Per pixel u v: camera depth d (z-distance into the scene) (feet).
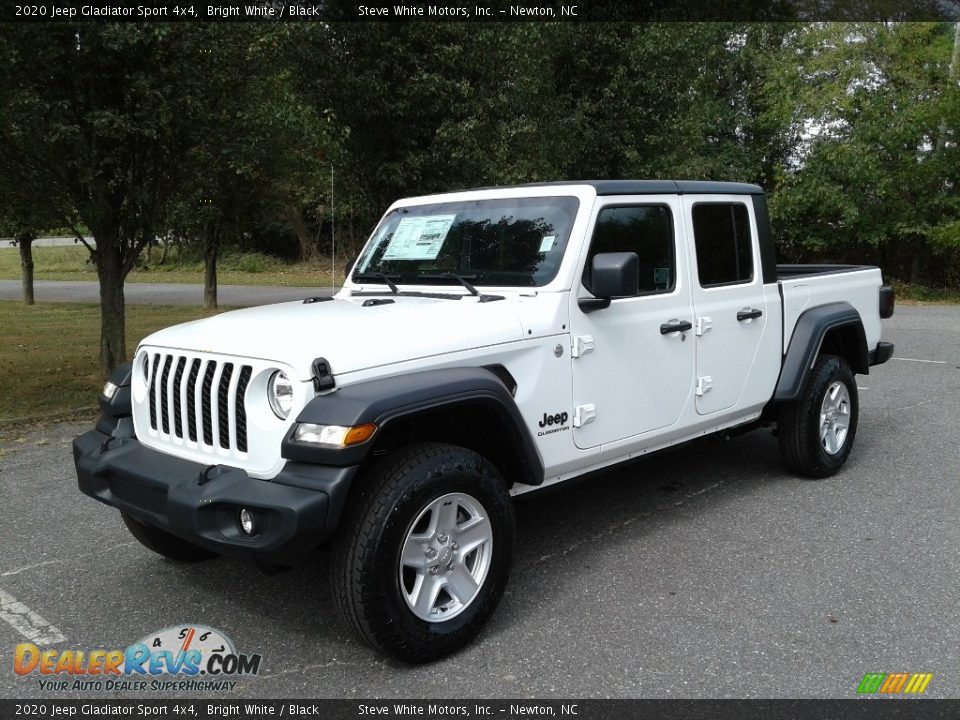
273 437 10.27
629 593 12.85
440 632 10.73
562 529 15.66
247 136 26.99
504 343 11.93
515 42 35.91
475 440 12.26
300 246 119.55
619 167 51.80
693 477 18.83
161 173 27.73
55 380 32.27
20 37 22.17
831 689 10.14
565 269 12.84
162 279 100.53
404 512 10.20
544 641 11.41
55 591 13.34
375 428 9.84
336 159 32.45
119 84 24.85
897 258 71.92
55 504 17.52
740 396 16.31
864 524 15.67
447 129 32.65
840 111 64.90
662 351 14.42
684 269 14.93
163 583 13.61
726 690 10.17
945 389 28.89
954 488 17.81
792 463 18.21
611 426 13.65
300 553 9.88
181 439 11.51
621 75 49.73
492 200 14.33
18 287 88.02
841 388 18.60
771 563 13.89
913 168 63.46
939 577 13.25
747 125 71.46
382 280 14.82
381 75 32.32
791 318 17.51
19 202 27.17
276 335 10.95
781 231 68.95
